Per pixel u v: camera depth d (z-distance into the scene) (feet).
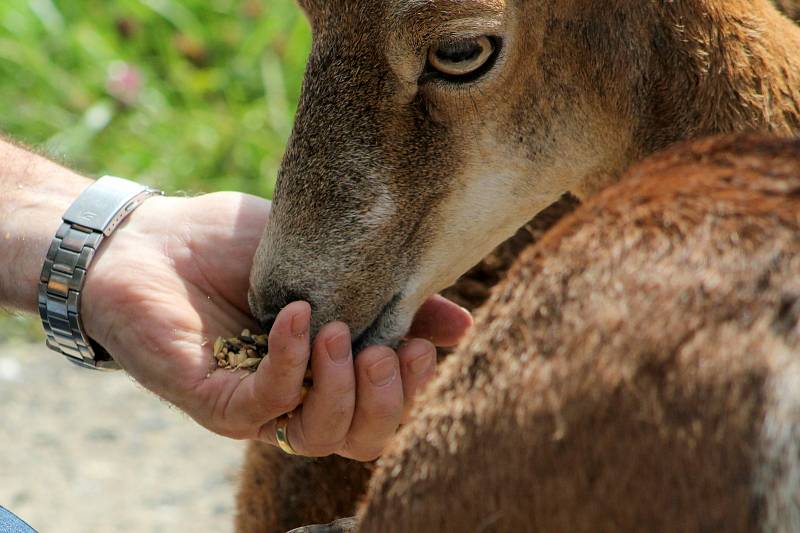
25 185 14.24
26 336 27.91
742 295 8.21
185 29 32.96
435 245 13.30
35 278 13.44
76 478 23.45
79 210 13.38
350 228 12.89
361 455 12.42
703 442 7.93
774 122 13.12
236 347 12.41
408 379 12.39
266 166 29.78
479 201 13.33
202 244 13.53
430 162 12.98
